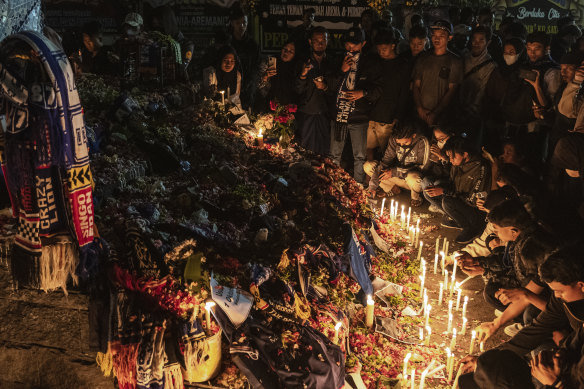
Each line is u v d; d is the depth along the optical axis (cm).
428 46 1139
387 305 663
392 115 994
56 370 512
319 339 498
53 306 498
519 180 734
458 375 536
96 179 605
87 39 937
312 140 996
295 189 693
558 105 844
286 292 518
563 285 442
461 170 845
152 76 866
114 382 504
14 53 449
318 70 962
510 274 639
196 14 1300
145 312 472
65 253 478
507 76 984
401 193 1024
